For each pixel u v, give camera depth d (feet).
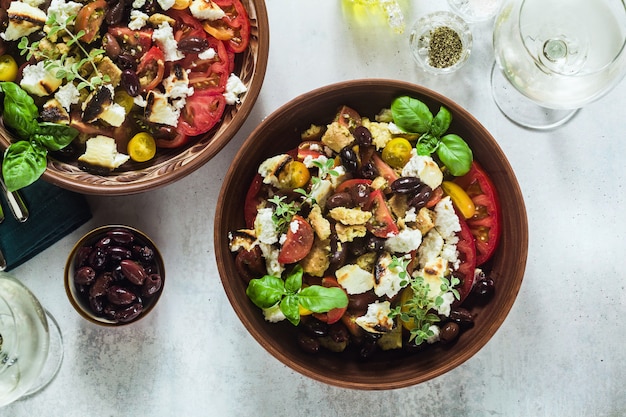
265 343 2.31
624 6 2.36
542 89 2.43
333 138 2.32
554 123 2.66
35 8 2.32
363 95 2.39
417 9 2.66
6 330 2.45
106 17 2.31
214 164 2.67
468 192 2.40
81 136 2.41
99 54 2.30
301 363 2.34
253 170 2.43
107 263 2.50
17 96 2.27
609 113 2.65
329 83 2.66
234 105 2.42
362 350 2.36
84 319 2.69
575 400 2.66
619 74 2.36
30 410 2.69
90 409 2.69
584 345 2.66
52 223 2.58
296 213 2.32
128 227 2.53
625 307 2.66
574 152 2.65
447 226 2.31
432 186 2.28
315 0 2.65
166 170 2.40
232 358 2.67
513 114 2.66
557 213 2.66
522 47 2.35
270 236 2.29
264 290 2.22
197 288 2.67
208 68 2.40
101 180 2.38
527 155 2.66
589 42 2.46
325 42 2.66
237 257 2.37
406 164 2.31
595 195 2.66
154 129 2.41
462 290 2.36
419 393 2.67
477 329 2.37
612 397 2.65
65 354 2.69
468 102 2.67
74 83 2.36
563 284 2.66
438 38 2.63
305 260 2.31
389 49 2.66
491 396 2.66
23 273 2.68
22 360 2.46
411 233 2.26
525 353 2.66
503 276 2.38
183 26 2.38
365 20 2.66
